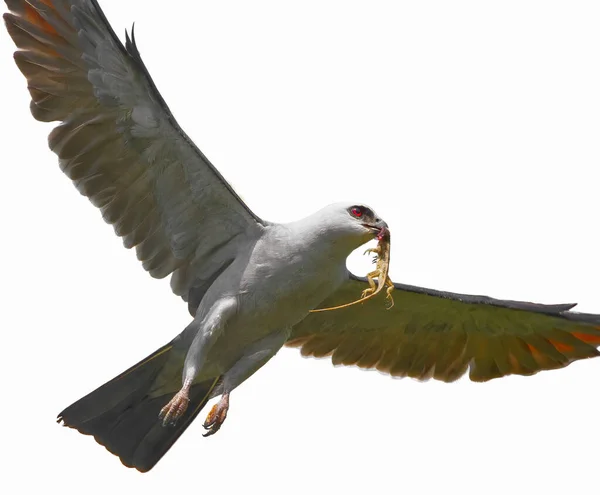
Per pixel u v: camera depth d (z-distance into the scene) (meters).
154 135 12.68
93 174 13.04
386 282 13.69
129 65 12.23
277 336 13.53
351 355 15.70
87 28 12.29
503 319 15.16
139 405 13.69
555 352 15.52
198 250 13.48
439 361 15.82
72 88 12.66
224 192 13.08
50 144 12.89
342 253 13.24
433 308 15.07
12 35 12.64
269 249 13.17
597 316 14.74
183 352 13.41
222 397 13.20
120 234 13.37
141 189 13.15
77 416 13.55
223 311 12.99
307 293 13.27
